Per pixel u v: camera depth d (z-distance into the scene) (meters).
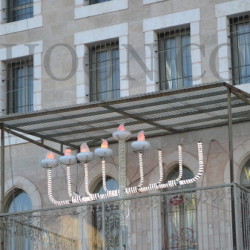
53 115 47.69
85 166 47.69
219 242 44.91
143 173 51.12
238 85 49.59
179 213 48.97
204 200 46.00
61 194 53.22
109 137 51.62
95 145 52.72
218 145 49.59
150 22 52.41
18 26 56.38
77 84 54.00
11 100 56.31
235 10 50.41
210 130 50.00
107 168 52.25
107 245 47.53
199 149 46.31
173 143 50.81
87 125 49.72
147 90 51.84
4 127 49.88
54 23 55.38
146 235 46.78
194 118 48.84
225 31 50.50
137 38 52.69
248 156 49.12
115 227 47.34
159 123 49.56
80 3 54.72
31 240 49.53
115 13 53.53
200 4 51.34
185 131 50.62
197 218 47.03
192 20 51.34
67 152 48.09
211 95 45.34
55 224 49.09
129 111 47.50
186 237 48.47
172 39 52.38
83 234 49.09
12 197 54.97
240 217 44.22
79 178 52.97
